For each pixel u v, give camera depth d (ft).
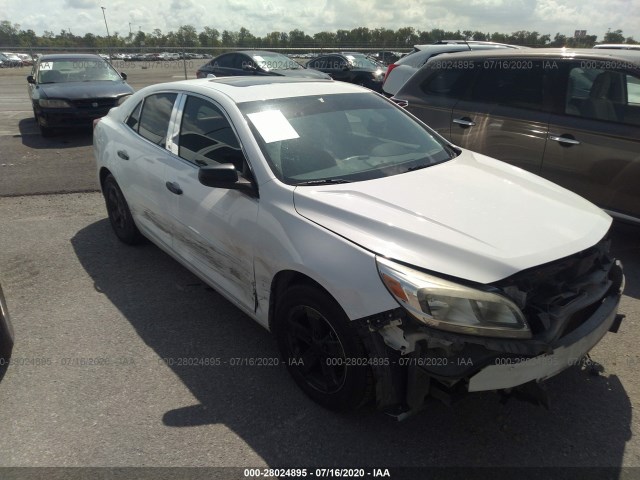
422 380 7.39
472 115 17.54
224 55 50.93
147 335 11.15
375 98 12.62
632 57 14.38
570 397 9.18
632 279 13.57
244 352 10.53
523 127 16.21
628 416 8.72
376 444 8.18
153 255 15.24
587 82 15.08
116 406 9.00
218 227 10.24
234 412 8.86
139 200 13.55
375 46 91.04
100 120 16.44
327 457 7.95
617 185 14.44
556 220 8.52
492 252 7.38
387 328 7.31
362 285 7.48
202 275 11.51
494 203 8.89
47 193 21.17
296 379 9.27
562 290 7.64
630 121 14.16
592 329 7.81
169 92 12.98
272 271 8.97
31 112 44.80
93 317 11.87
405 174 10.02
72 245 15.99
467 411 8.87
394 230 7.90
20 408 8.96
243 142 10.00
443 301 6.98
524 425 8.56
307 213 8.64
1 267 14.47
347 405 8.30
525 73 16.40
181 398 9.20
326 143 10.48
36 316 11.91
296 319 8.96
